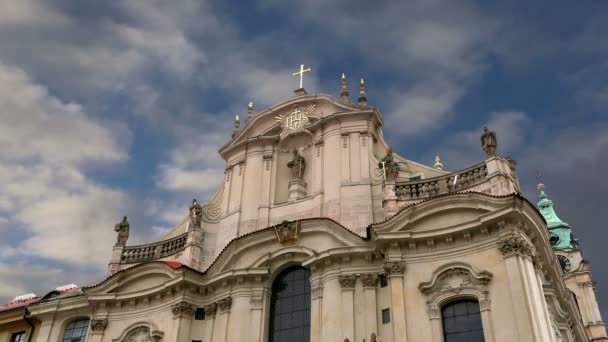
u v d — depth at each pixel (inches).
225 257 1204.5
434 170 1242.0
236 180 1379.2
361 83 1405.0
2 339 1363.2
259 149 1391.5
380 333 1017.5
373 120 1314.0
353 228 1167.6
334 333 1037.2
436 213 1031.0
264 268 1159.0
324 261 1105.4
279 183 1347.2
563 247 2493.8
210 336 1161.4
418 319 967.6
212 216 1370.6
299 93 1464.1
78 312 1300.4
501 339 896.3
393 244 1032.8
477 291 952.9
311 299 1099.9
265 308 1144.2
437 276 989.8
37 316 1330.0
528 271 931.3
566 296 1343.5
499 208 970.7
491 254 970.1
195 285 1202.6
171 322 1177.4
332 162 1275.8
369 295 1055.6
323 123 1333.7
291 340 1109.7
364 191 1208.2
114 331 1227.9
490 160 1083.9
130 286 1261.1
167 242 1360.7
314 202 1250.0
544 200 2694.4
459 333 946.7
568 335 1285.7
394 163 1192.2
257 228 1279.5
